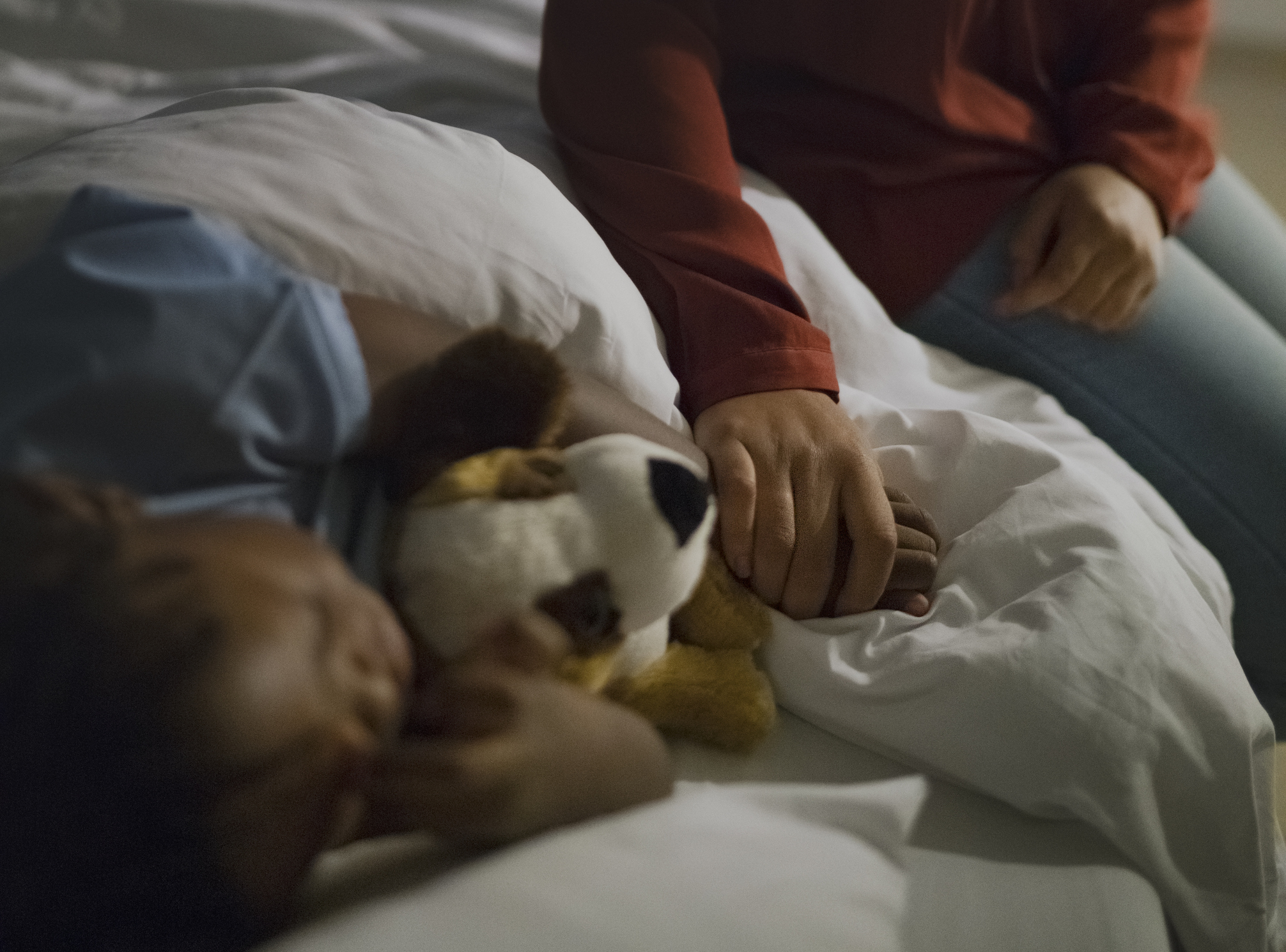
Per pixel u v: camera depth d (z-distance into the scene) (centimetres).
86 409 35
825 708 55
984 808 51
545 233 56
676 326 71
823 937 38
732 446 60
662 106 78
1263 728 54
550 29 84
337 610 31
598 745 39
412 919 34
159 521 31
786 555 58
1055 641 51
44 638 27
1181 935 51
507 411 43
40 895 28
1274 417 84
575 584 40
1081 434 78
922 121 91
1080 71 106
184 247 40
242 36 103
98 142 54
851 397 72
